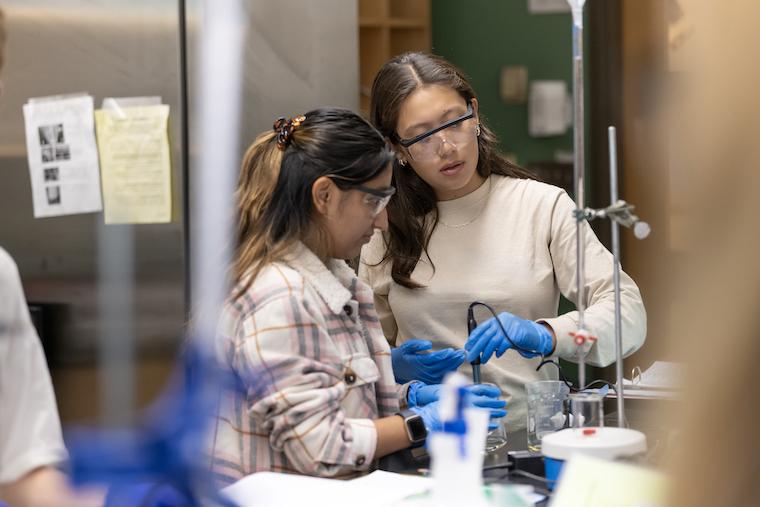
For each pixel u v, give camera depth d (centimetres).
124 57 259
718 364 34
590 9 450
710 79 33
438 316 217
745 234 33
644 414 168
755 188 32
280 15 283
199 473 98
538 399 166
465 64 515
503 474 147
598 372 418
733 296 33
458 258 218
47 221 267
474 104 212
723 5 32
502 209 219
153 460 96
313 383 158
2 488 137
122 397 263
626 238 448
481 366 211
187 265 260
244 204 170
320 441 154
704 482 34
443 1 514
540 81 508
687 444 35
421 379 201
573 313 197
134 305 263
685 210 34
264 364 157
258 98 280
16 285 145
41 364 145
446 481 110
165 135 258
